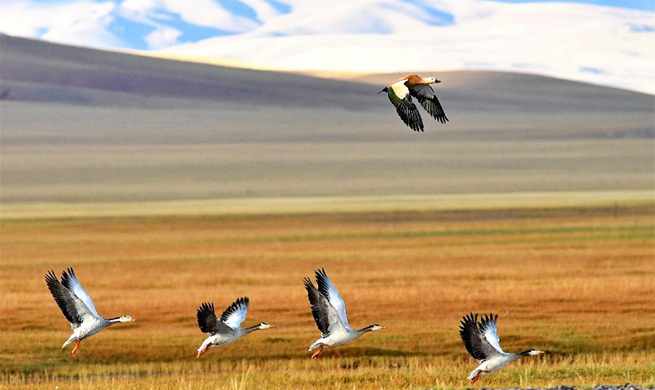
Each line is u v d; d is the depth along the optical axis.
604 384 24.83
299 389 26.14
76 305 19.80
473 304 42.97
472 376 19.25
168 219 90.50
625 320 38.94
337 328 19.41
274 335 36.31
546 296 44.75
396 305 42.97
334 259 63.47
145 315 41.34
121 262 63.25
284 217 91.75
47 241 75.62
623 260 60.00
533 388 22.97
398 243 72.25
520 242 71.00
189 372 31.41
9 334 37.28
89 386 27.53
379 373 28.30
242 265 61.06
